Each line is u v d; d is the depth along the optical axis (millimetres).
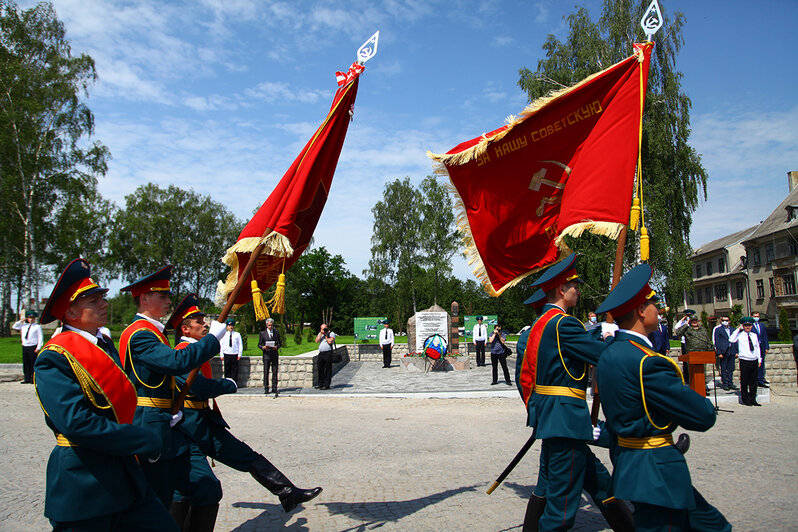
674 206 26391
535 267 5609
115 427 2762
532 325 4316
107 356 3014
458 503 5352
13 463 7020
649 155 26062
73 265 3049
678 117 26344
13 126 29719
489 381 16734
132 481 2977
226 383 4520
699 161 26578
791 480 5938
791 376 15492
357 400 13203
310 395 13898
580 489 3920
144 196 49844
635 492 3092
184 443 4125
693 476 6117
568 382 4023
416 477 6312
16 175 30297
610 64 25719
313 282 67938
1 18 30812
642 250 4672
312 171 5094
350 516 5051
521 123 5539
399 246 46344
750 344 11789
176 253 49188
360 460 7168
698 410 3016
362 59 5105
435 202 43625
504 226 5695
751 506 5074
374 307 60688
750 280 49188
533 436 4230
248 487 6098
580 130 5402
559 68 27219
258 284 5211
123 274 49219
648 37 5164
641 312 3387
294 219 4809
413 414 11031
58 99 30906
